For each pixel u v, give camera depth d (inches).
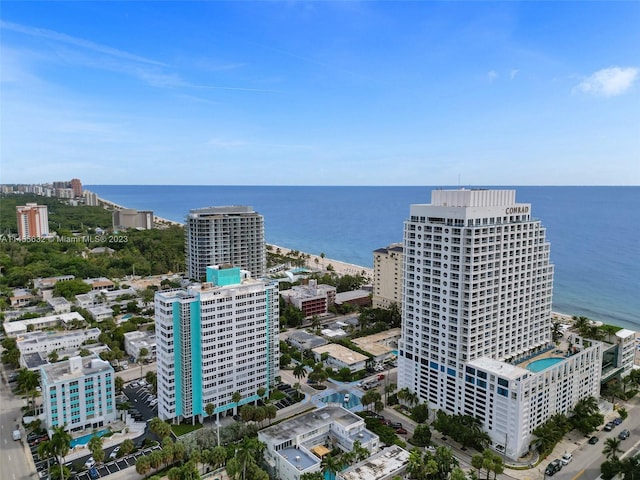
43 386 6501.0
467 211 6087.6
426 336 6801.2
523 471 5516.7
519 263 6766.7
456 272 6254.9
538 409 5999.0
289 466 5201.8
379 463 5295.3
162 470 5551.2
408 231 6884.8
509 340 6830.7
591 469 5541.3
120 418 6884.8
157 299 6486.2
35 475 5477.4
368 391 7150.6
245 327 6796.3
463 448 6013.8
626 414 6761.8
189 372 6427.2
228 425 6131.9
